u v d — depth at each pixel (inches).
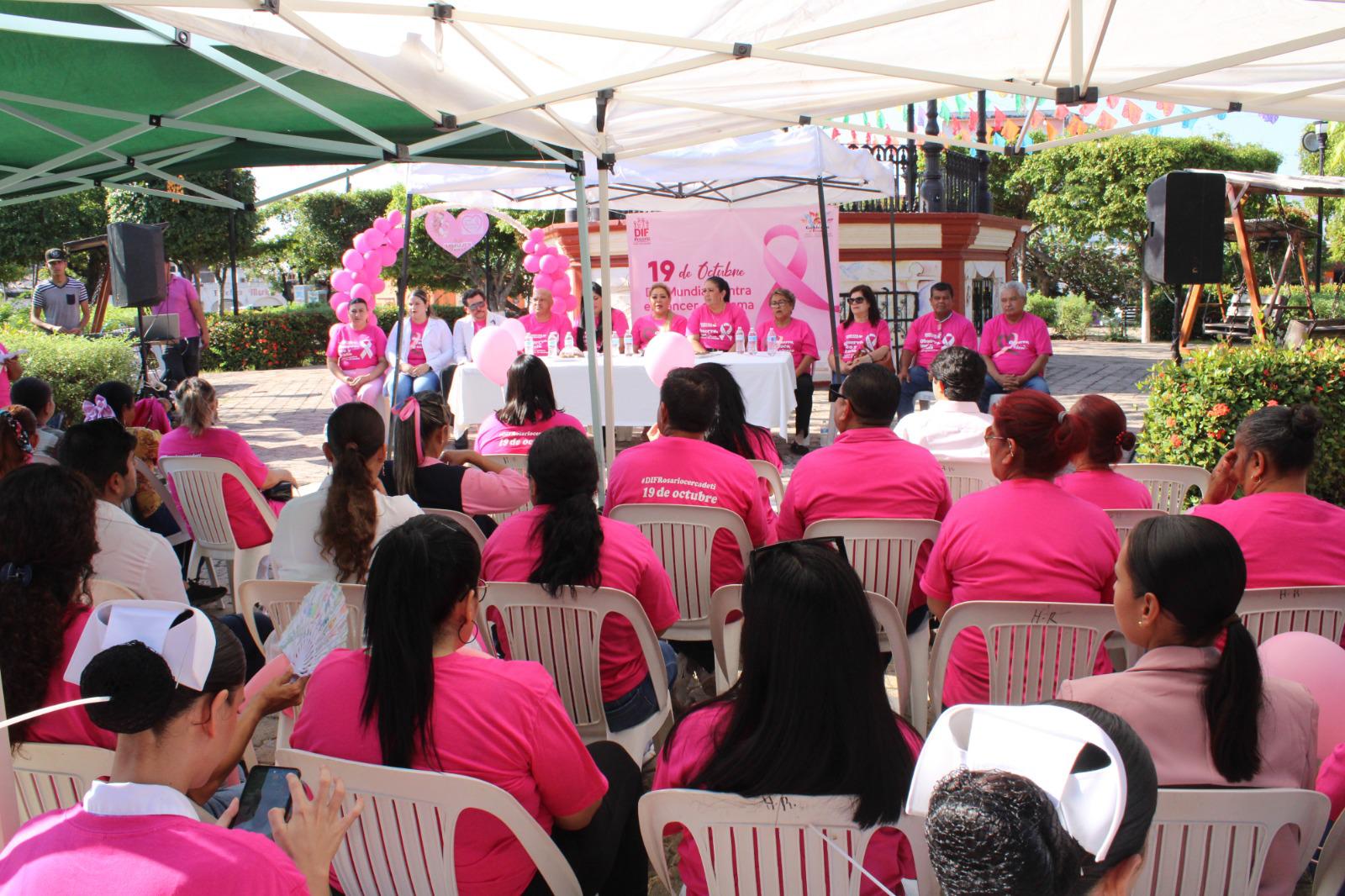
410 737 75.9
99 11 140.5
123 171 217.0
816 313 405.4
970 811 33.8
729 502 142.4
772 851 69.9
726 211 402.3
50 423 259.9
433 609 76.1
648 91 166.9
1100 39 126.2
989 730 38.5
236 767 107.5
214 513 186.4
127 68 162.4
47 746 82.6
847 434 142.5
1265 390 252.5
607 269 230.4
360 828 77.5
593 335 228.8
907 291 498.3
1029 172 1090.7
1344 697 86.0
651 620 121.9
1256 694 72.2
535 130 176.4
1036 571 110.4
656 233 406.6
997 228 535.5
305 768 76.9
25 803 86.0
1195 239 246.4
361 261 376.5
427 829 75.7
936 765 39.8
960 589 115.7
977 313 530.3
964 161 553.0
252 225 753.0
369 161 209.9
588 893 88.1
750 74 157.4
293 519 127.1
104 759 82.2
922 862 68.8
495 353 261.9
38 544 86.9
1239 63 123.7
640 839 98.4
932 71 128.6
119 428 140.6
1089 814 34.9
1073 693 76.4
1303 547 110.9
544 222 911.7
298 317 785.6
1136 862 39.8
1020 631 109.6
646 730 120.2
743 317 366.3
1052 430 113.6
